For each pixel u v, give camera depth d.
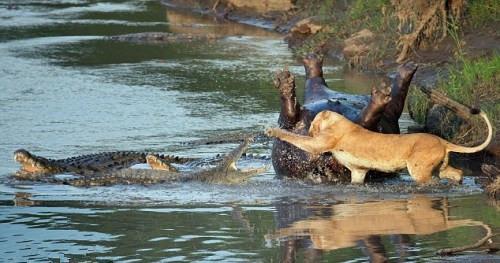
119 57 77.62
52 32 94.44
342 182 38.31
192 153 44.47
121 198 36.47
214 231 31.30
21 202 36.06
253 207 34.56
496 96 47.44
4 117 53.56
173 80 65.94
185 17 105.44
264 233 30.86
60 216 33.88
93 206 35.25
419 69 60.19
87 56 78.38
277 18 94.50
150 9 114.56
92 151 45.28
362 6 75.75
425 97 48.97
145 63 74.19
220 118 52.53
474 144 42.06
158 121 52.00
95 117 53.44
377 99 37.28
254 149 45.53
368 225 31.50
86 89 62.78
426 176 36.53
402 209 33.66
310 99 41.97
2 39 89.50
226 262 27.84
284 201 35.38
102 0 127.25
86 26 98.81
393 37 67.12
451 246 28.78
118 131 49.69
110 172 40.44
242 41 85.19
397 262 27.41
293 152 38.75
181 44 84.31
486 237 29.52
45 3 124.50
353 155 37.03
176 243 30.02
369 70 65.00
